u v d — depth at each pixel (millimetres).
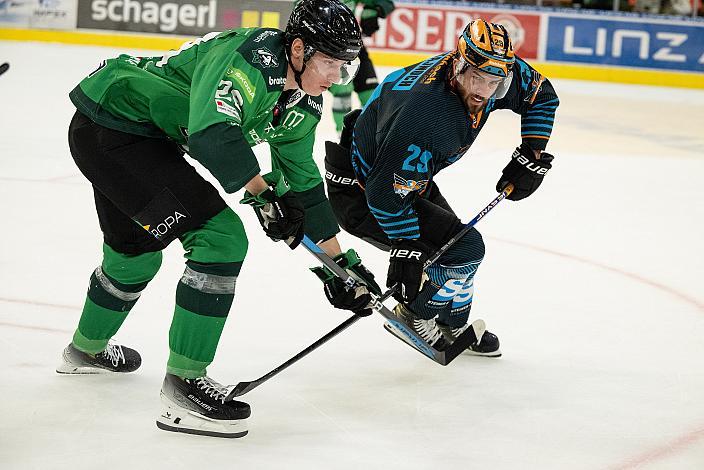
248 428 5520
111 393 5949
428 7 28891
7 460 4938
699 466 5152
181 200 5242
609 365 6812
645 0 28578
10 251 9164
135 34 29547
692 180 14992
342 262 5945
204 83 4973
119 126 5293
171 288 8258
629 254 10227
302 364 6637
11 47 28328
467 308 6816
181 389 5352
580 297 8539
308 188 5941
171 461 5023
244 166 4910
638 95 26391
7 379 6062
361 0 17562
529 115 6746
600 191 13805
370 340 7227
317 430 5535
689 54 28516
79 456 5031
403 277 6051
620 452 5328
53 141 15641
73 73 24078
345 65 5258
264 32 5137
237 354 6789
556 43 28875
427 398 6094
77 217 10727
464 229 6324
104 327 6012
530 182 6770
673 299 8570
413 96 5871
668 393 6281
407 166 5863
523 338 7379
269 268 9086
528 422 5746
